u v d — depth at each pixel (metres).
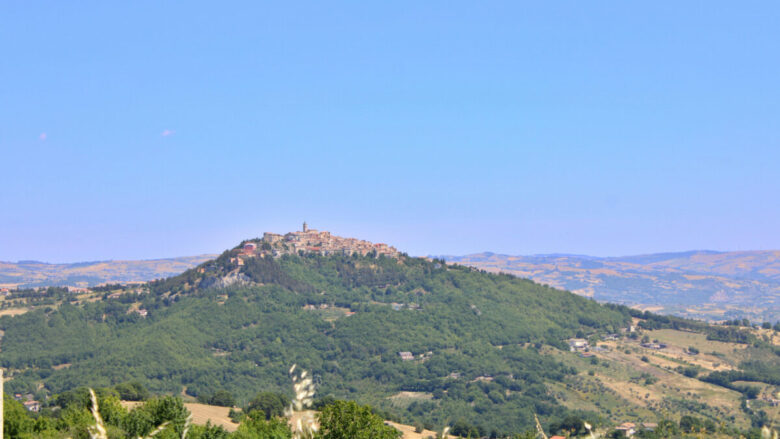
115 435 59.12
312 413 9.29
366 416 42.66
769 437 7.32
